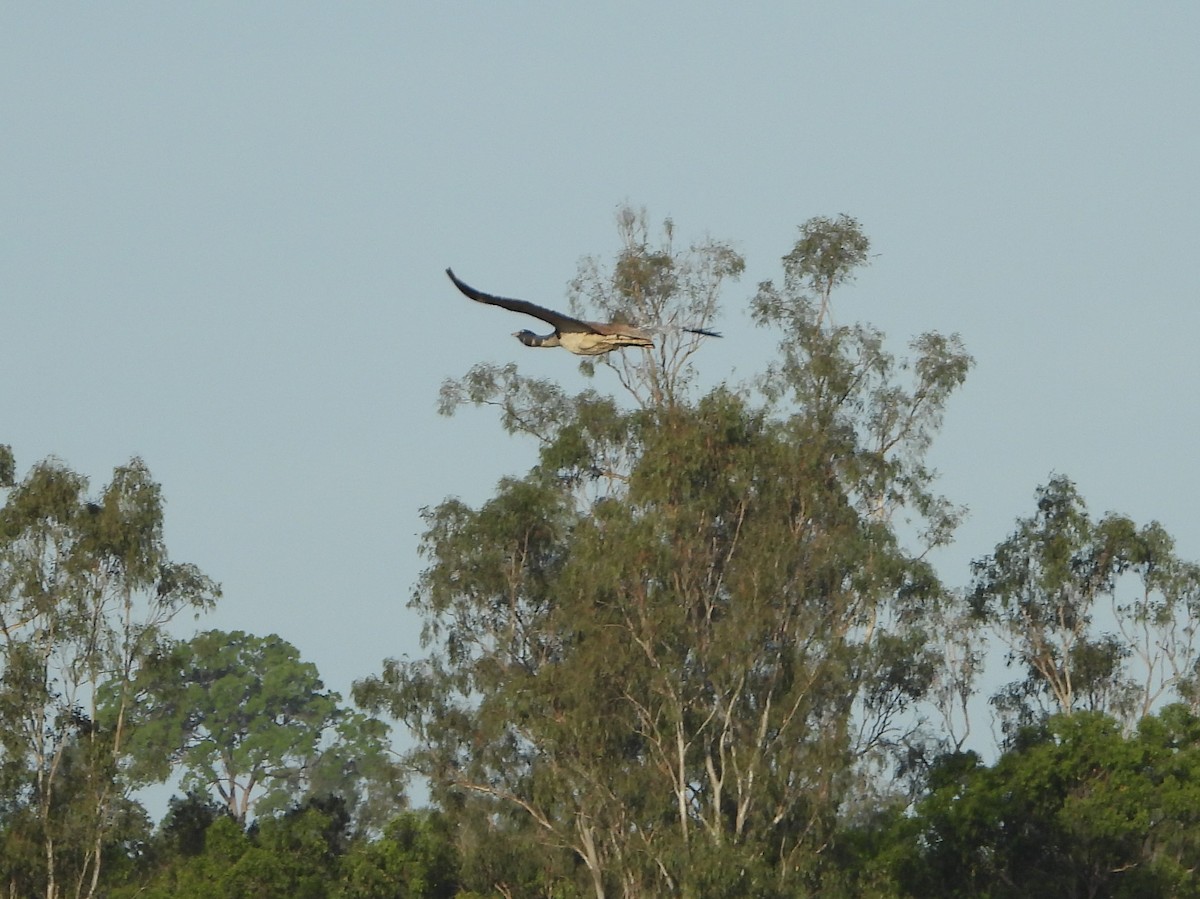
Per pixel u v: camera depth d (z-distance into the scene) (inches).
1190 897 2174.0
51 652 2304.4
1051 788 2224.4
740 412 2103.8
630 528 2031.3
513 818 2160.4
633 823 1993.1
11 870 2233.0
